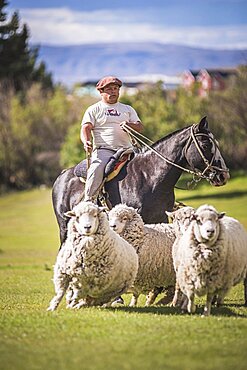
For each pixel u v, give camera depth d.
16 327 11.45
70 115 85.38
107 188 15.52
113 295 13.38
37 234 45.69
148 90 76.06
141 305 14.85
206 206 12.43
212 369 9.11
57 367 9.27
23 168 81.94
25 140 82.19
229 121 67.62
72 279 13.12
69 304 13.46
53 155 81.44
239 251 12.63
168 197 15.38
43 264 28.38
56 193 16.83
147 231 14.27
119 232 14.03
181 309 13.09
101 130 15.65
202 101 71.06
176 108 72.00
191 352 9.86
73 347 10.20
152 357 9.63
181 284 12.63
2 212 62.66
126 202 15.29
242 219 46.09
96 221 12.88
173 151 15.41
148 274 14.20
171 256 14.29
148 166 15.39
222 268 12.30
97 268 12.97
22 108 86.50
